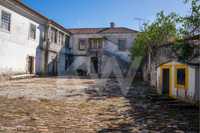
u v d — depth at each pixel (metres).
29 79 22.12
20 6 22.19
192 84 9.60
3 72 20.11
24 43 23.66
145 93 13.13
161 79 12.60
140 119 7.11
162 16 17.47
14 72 21.86
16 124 6.38
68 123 6.58
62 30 33.28
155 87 15.11
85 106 9.11
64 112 7.98
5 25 20.39
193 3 8.10
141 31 22.23
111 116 7.49
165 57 13.13
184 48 9.53
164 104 9.66
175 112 8.12
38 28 26.83
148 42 19.23
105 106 9.17
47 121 6.76
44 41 28.34
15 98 10.69
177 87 10.87
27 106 8.87
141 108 8.81
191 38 9.15
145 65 22.91
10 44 21.14
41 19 27.11
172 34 16.81
